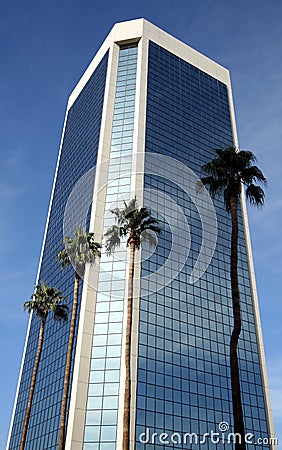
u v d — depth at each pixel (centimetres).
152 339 5397
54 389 5691
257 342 6531
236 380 2306
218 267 6725
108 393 4931
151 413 4866
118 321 5431
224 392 5656
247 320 6650
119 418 4719
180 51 8631
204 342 5878
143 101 7338
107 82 7675
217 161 3008
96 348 5288
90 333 5403
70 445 4578
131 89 7538
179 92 8050
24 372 7312
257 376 6194
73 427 4697
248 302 6844
